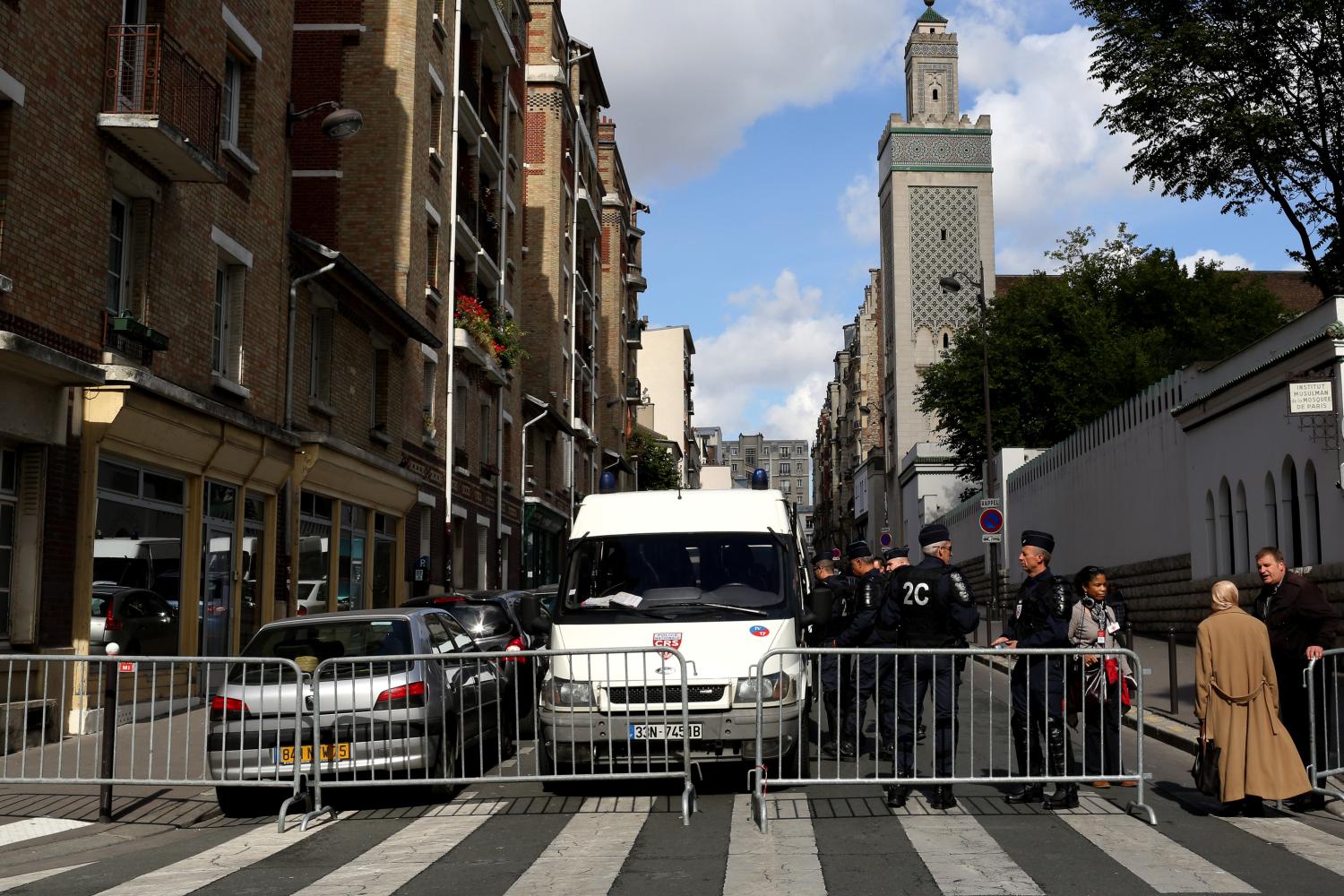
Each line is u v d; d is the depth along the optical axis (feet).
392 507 82.94
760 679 28.73
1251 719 27.94
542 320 143.13
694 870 22.95
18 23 40.73
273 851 26.55
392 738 31.17
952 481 220.02
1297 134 89.66
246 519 60.49
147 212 50.06
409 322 81.10
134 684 31.96
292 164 83.82
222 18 55.93
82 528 44.70
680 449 323.57
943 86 269.44
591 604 34.30
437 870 23.77
